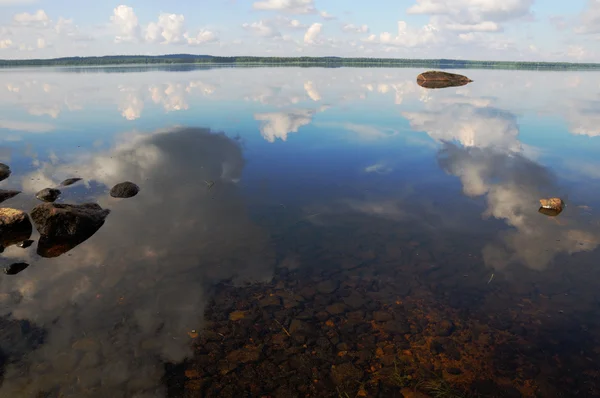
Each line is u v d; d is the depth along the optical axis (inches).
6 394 199.0
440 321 263.0
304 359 229.5
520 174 561.6
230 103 1280.8
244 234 389.7
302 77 2815.0
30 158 663.8
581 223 406.9
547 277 312.0
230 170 592.7
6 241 381.7
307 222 418.0
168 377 213.8
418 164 615.2
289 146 724.0
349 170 590.6
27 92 1721.2
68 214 391.2
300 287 301.7
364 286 303.9
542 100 1397.6
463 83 2300.7
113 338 242.4
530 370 221.9
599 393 206.7
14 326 252.2
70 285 301.7
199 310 271.6
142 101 1358.3
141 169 599.2
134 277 312.7
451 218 425.4
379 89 1820.9
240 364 224.8
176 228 404.2
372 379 215.8
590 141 753.6
